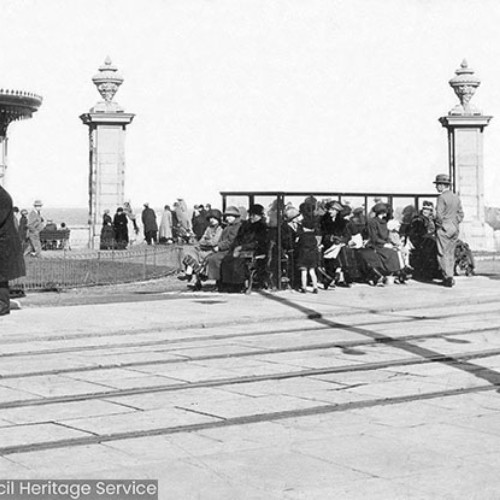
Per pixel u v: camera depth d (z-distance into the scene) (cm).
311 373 1402
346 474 886
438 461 927
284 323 1994
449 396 1232
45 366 1472
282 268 2609
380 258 2730
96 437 1030
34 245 4188
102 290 2862
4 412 1155
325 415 1128
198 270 2636
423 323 1981
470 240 5266
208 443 1005
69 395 1252
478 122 5281
